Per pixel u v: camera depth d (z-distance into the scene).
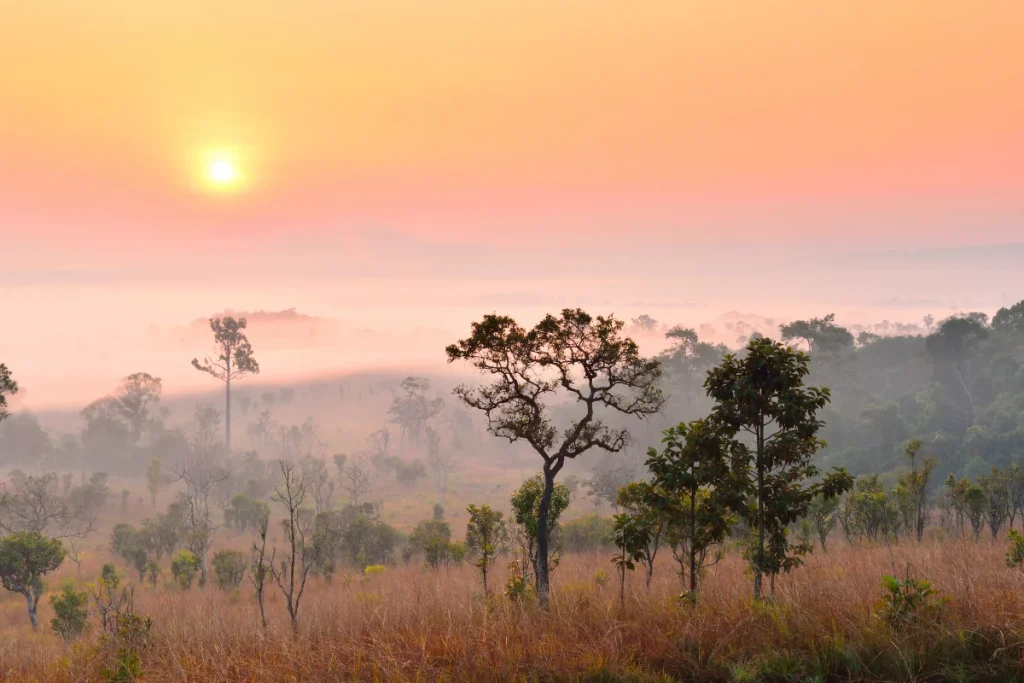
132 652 12.00
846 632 9.55
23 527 63.59
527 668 9.34
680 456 13.88
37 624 33.06
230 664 10.75
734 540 24.86
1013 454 83.56
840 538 39.25
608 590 14.90
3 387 29.23
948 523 35.47
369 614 13.58
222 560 44.44
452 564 37.03
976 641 8.97
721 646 9.55
